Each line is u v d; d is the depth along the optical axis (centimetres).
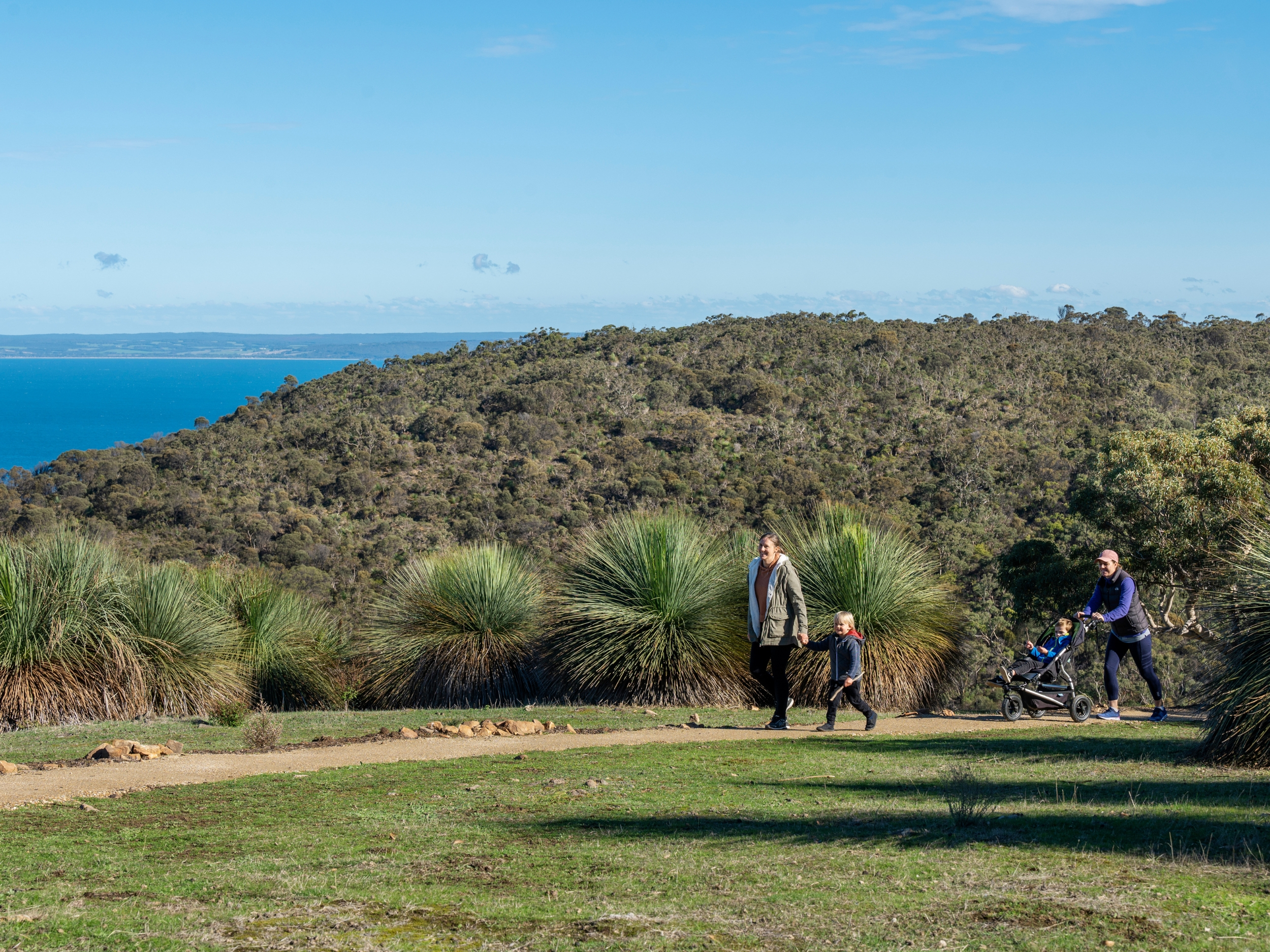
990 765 608
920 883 328
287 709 1256
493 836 420
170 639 1092
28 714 955
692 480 7088
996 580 3378
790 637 830
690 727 851
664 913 302
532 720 902
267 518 6688
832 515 1205
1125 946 260
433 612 1219
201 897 324
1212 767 586
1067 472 6384
